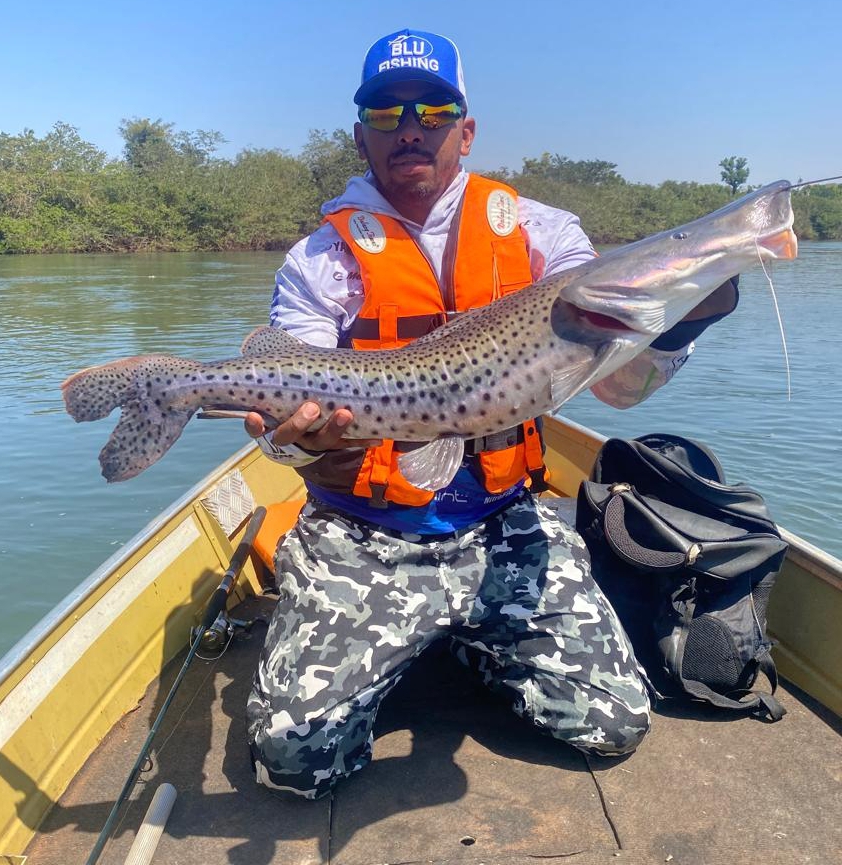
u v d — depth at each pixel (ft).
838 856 7.89
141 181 201.36
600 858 7.91
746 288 105.50
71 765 9.08
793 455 33.50
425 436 9.36
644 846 8.05
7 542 24.32
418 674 11.23
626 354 8.80
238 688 10.85
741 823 8.32
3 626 19.39
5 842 7.87
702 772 9.07
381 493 9.67
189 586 12.28
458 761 9.41
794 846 8.01
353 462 9.64
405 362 9.35
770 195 8.60
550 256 10.68
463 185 10.67
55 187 185.98
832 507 28.09
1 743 8.17
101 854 8.07
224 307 78.74
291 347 9.54
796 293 98.22
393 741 9.80
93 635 10.00
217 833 8.33
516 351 9.11
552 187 192.95
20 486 29.43
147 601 11.22
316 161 212.64
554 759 9.40
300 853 8.07
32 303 82.53
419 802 8.77
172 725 10.07
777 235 8.48
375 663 9.19
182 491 29.04
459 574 9.86
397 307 10.16
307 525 10.23
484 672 10.23
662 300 8.58
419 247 10.36
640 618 10.75
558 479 17.69
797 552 10.65
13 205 180.75
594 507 10.80
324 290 10.55
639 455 10.77
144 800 8.80
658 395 44.93
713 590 10.11
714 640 9.86
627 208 196.85
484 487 10.02
